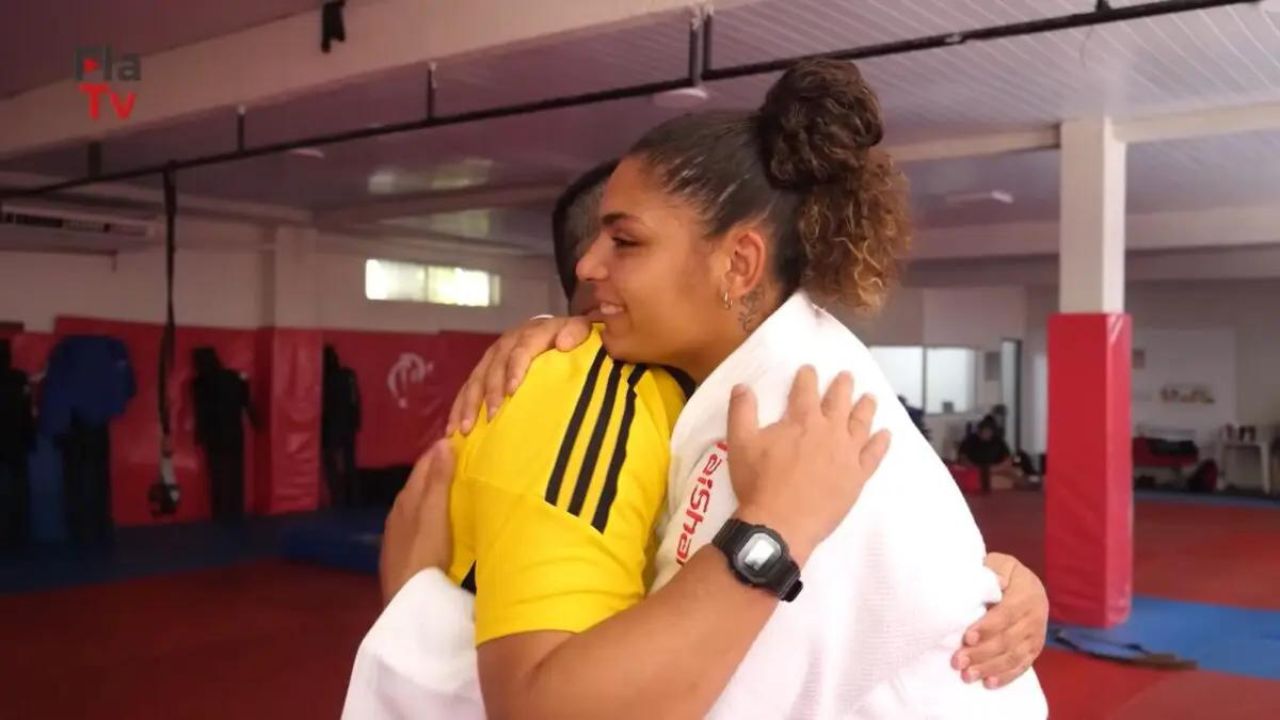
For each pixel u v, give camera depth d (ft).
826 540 2.85
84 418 27.96
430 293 38.06
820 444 2.73
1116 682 15.66
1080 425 18.47
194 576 23.34
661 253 2.94
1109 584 18.28
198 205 28.99
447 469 3.14
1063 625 18.49
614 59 15.53
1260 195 27.04
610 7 11.99
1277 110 18.13
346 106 18.28
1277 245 30.58
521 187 27.07
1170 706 14.62
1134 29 14.02
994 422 43.52
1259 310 43.24
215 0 14.11
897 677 2.96
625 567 2.80
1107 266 18.89
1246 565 25.90
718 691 2.56
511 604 2.64
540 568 2.65
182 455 30.86
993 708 3.19
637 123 19.54
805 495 2.65
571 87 17.12
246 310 32.65
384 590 3.29
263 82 15.12
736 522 2.62
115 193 26.55
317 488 33.50
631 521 2.85
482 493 2.87
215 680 15.62
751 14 13.44
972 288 46.21
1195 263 36.76
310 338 33.12
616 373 3.06
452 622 3.04
